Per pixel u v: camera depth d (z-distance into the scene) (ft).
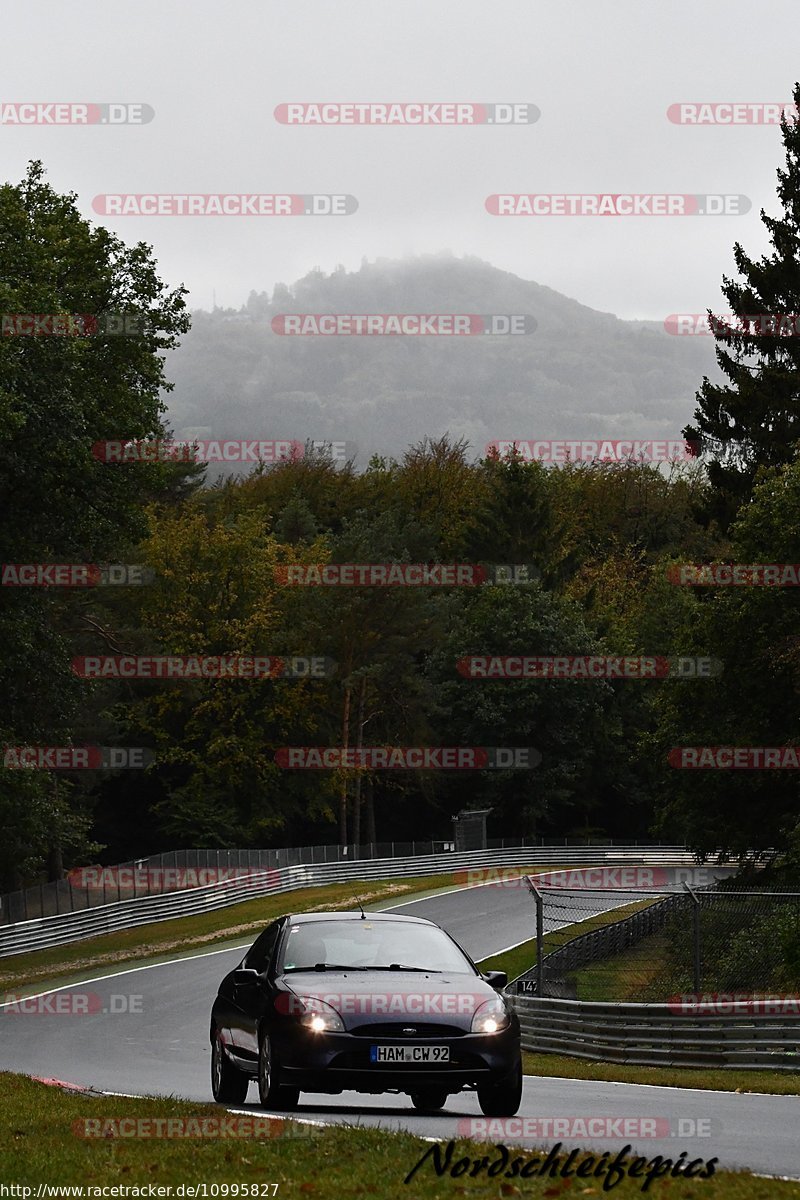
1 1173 33.88
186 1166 34.40
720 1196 30.35
